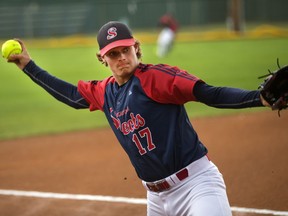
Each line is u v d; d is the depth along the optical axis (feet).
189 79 34.60
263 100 31.63
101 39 37.45
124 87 37.83
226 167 76.23
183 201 37.58
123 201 65.05
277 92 31.45
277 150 83.15
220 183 37.42
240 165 76.59
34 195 69.21
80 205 64.64
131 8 398.83
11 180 76.33
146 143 37.22
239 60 207.92
